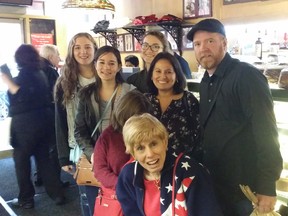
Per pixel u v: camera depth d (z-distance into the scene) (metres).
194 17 3.26
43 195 3.13
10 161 4.13
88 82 2.12
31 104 2.66
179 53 3.41
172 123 1.71
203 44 1.40
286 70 1.53
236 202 1.42
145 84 2.03
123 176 1.34
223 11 2.96
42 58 2.94
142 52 2.18
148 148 1.19
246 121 1.34
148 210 1.26
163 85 1.73
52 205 2.91
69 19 5.65
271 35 2.63
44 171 2.90
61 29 5.64
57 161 2.89
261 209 1.29
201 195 1.19
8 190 3.25
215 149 1.43
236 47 2.89
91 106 1.88
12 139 2.75
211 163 1.45
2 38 5.14
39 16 5.40
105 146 1.60
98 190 1.82
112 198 1.55
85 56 2.09
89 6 3.31
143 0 4.05
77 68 2.14
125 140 1.25
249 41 2.79
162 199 1.20
